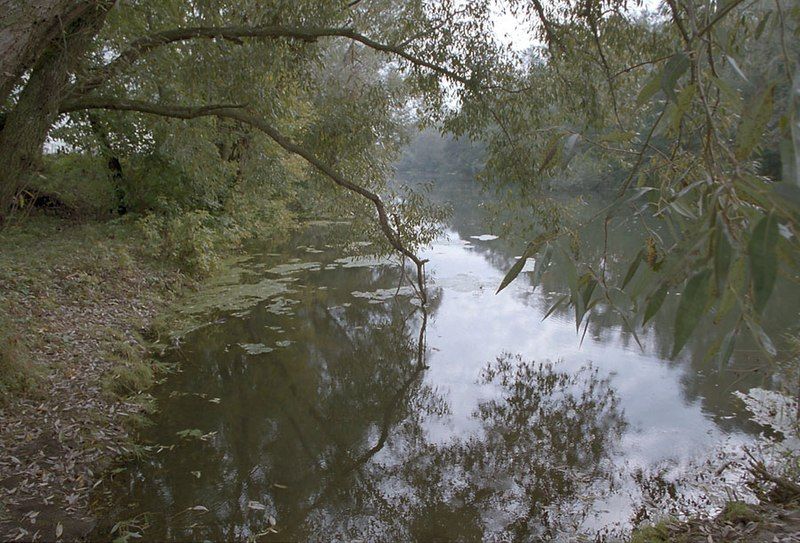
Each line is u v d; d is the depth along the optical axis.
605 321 8.72
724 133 1.98
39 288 7.07
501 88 6.46
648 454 4.79
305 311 8.95
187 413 5.45
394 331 8.25
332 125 7.51
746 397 5.79
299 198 17.91
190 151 9.53
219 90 6.52
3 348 4.97
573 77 6.09
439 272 12.10
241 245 14.12
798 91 0.99
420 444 5.17
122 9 6.30
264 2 5.95
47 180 11.45
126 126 11.23
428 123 7.29
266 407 5.77
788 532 3.18
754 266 0.94
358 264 12.61
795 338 5.79
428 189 8.42
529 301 9.88
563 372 6.78
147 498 4.05
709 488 4.18
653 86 1.35
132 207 12.35
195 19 6.44
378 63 8.66
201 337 7.50
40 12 3.81
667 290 1.11
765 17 1.48
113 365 5.84
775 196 0.94
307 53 6.62
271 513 4.05
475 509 4.13
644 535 3.56
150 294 8.51
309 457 4.90
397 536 3.81
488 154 7.05
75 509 3.80
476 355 7.42
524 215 7.21
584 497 4.21
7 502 3.71
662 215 1.49
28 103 4.48
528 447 5.07
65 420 4.72
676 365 6.84
